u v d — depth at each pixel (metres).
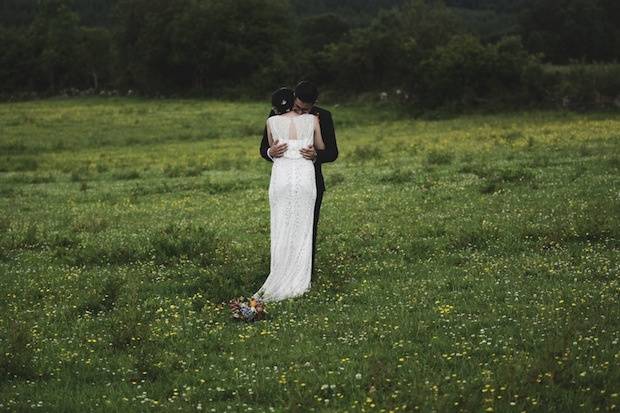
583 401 6.29
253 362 7.77
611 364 6.97
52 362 8.03
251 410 6.52
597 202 15.73
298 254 10.49
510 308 9.03
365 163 28.83
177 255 13.41
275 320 9.30
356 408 6.35
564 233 12.87
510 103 59.84
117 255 13.38
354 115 61.81
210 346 8.40
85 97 96.62
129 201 22.19
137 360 7.93
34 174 31.77
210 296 10.47
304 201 10.49
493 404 6.23
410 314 9.13
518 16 105.38
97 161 37.00
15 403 6.80
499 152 28.75
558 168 21.92
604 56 96.31
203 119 59.75
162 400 6.87
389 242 13.61
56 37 110.81
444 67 62.59
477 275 10.86
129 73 102.75
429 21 83.62
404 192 19.78
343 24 116.75
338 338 8.38
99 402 6.87
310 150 10.60
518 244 12.60
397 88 71.00
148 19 100.00
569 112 54.31
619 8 99.06
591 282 9.98
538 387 6.56
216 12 95.06
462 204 17.20
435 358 7.52
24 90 109.94
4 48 110.81
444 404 6.26
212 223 17.06
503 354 7.54
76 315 9.98
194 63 94.56
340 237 14.40
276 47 96.56
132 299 10.18
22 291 11.30
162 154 39.66
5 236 16.36
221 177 27.70
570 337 7.64
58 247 14.58
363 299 10.01
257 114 62.78
